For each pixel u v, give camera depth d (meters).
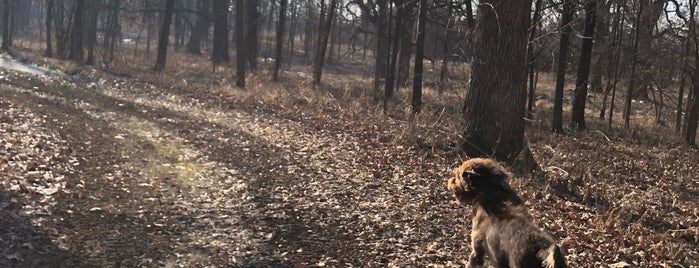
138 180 9.15
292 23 53.38
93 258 5.91
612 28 22.42
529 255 4.30
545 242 4.32
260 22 45.69
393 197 9.02
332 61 55.75
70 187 8.21
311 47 66.38
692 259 7.35
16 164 8.85
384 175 10.45
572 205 9.30
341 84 32.50
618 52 21.42
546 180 10.48
